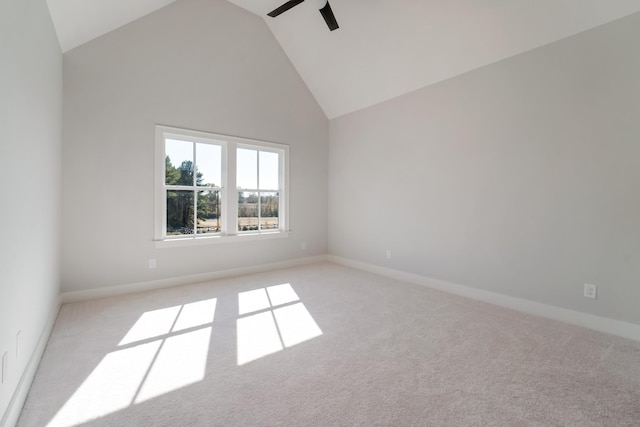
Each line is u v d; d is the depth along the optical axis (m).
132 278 3.38
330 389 1.68
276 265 4.66
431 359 2.01
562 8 2.48
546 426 1.41
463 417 1.46
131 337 2.29
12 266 1.39
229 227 4.13
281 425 1.41
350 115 4.84
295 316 2.75
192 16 3.67
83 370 1.84
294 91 4.77
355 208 4.80
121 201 3.29
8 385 1.34
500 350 2.14
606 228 2.44
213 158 4.02
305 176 4.98
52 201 2.49
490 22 2.85
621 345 2.21
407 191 4.02
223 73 3.99
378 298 3.29
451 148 3.51
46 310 2.23
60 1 2.21
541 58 2.76
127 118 3.30
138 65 3.35
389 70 3.89
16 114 1.47
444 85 3.56
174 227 3.72
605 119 2.42
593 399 1.60
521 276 2.95
